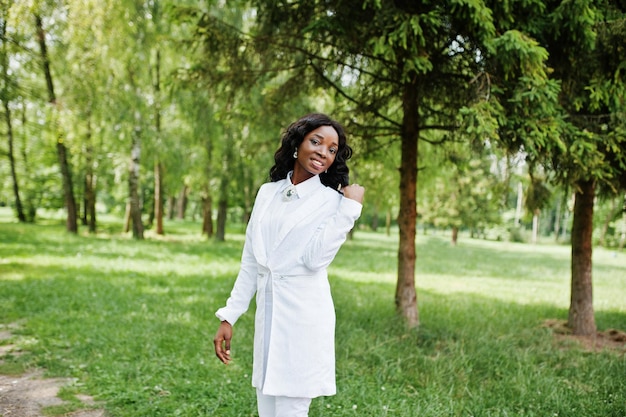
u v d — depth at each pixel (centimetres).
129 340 468
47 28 862
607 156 514
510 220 4288
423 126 550
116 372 381
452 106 516
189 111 1455
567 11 404
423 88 512
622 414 335
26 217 2580
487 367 428
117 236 1759
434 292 933
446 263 1572
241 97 571
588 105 497
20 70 904
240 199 1998
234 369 404
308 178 202
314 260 185
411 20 393
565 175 500
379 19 411
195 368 402
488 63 427
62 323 532
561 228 5275
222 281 884
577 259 618
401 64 487
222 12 851
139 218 1689
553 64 466
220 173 1611
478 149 446
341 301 739
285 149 203
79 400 332
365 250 1877
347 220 185
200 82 546
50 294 671
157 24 1291
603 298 956
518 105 402
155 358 421
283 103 576
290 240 190
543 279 1275
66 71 1044
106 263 1017
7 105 906
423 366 419
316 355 190
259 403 207
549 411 342
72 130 1163
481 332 555
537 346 534
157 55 1505
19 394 346
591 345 557
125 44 1235
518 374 405
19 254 1068
